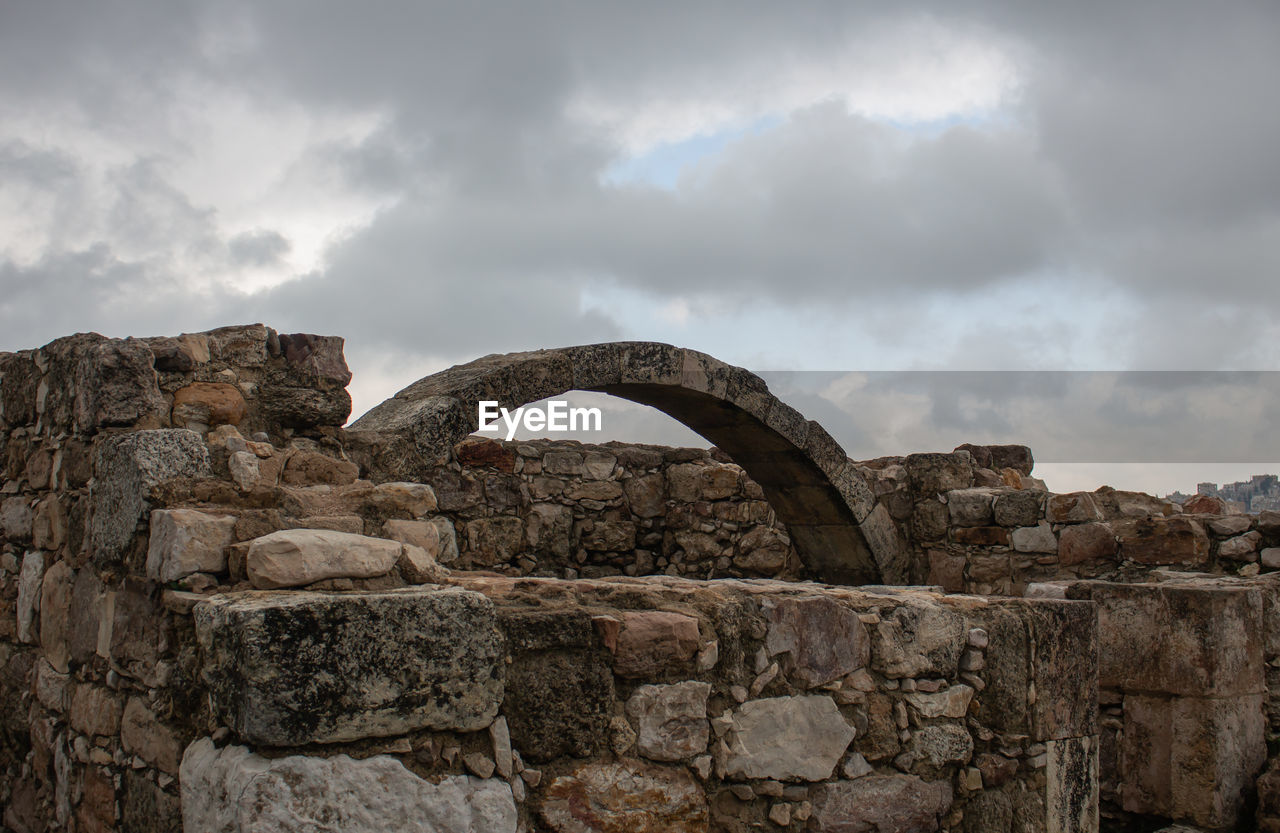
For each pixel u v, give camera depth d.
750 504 8.60
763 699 3.11
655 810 2.85
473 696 2.54
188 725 2.70
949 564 7.75
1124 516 7.23
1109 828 4.98
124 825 3.05
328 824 2.31
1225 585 5.31
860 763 3.24
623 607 3.06
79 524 3.64
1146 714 4.91
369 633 2.41
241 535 2.95
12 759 4.23
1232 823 4.74
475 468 7.96
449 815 2.48
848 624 3.29
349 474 3.72
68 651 3.69
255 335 3.90
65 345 3.92
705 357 6.78
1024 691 3.58
